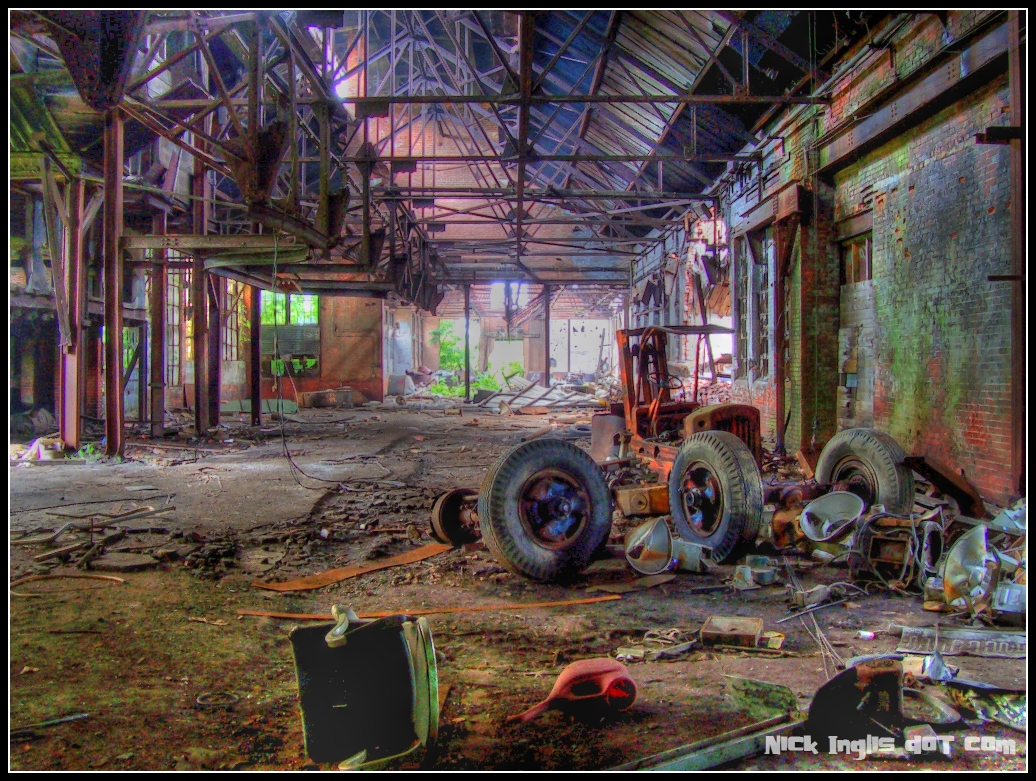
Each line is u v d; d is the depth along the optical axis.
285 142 9.33
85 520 7.02
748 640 3.96
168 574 5.39
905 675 3.31
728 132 14.10
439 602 4.90
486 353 49.41
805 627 4.30
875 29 8.64
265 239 11.84
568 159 13.31
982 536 4.50
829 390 10.68
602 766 2.54
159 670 3.54
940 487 6.04
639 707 3.11
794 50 10.46
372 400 28.50
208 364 16.98
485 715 3.04
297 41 10.66
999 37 6.32
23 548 5.97
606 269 28.12
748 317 13.89
